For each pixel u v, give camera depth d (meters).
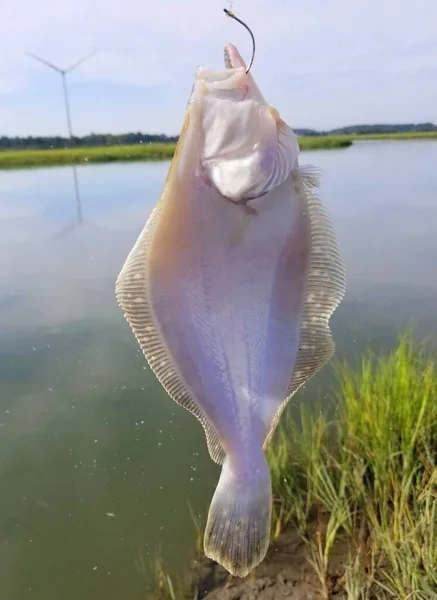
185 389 0.32
